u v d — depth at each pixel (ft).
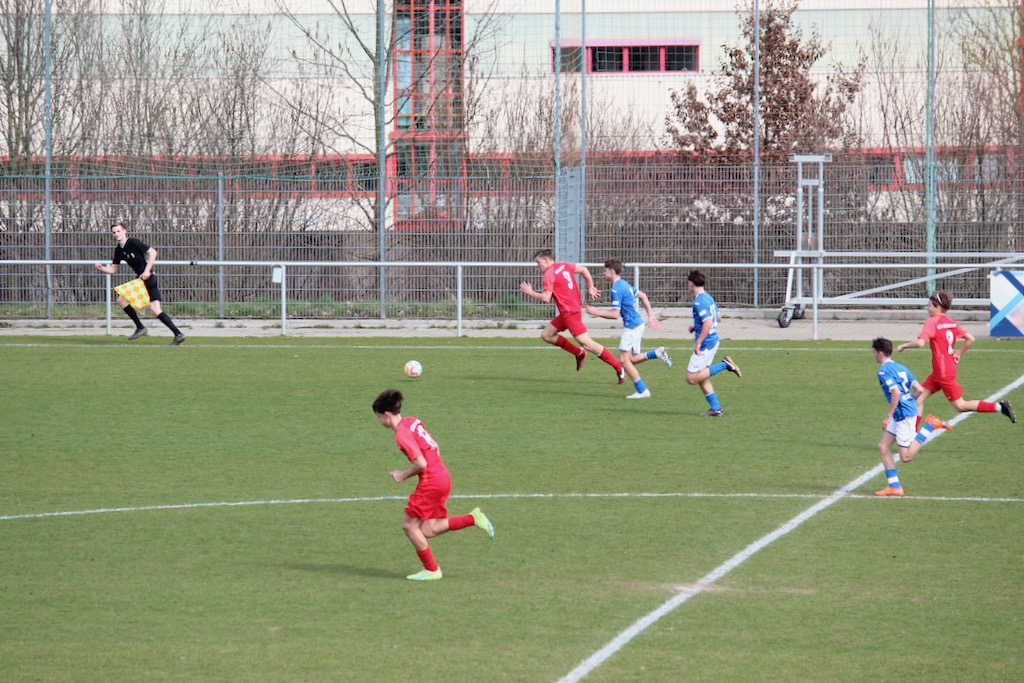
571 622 61.11
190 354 166.81
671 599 64.64
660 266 193.26
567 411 123.65
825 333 189.67
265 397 131.95
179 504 86.53
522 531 78.79
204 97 220.43
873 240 208.13
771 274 208.74
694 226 208.13
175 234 204.74
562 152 214.69
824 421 117.60
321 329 198.08
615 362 139.33
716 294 209.87
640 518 81.87
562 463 99.40
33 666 55.36
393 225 204.64
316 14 226.99
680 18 248.52
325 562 72.18
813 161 194.29
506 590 66.44
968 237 205.77
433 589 66.80
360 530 79.61
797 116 238.07
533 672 54.39
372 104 224.53
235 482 93.25
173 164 217.97
